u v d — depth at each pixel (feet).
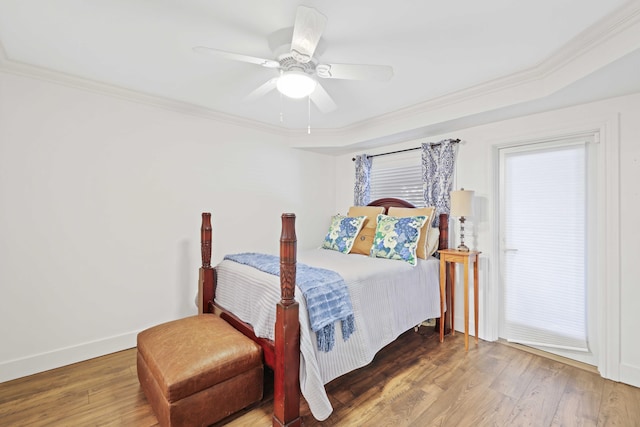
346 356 6.44
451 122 9.57
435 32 5.84
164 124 9.75
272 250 12.76
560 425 5.80
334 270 7.63
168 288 9.86
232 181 11.47
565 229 8.61
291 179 13.41
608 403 6.46
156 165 9.59
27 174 7.55
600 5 5.05
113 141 8.79
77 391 6.89
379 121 11.34
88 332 8.42
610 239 7.45
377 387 7.07
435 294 9.73
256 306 6.66
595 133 7.91
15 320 7.43
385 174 13.08
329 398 6.65
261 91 7.22
